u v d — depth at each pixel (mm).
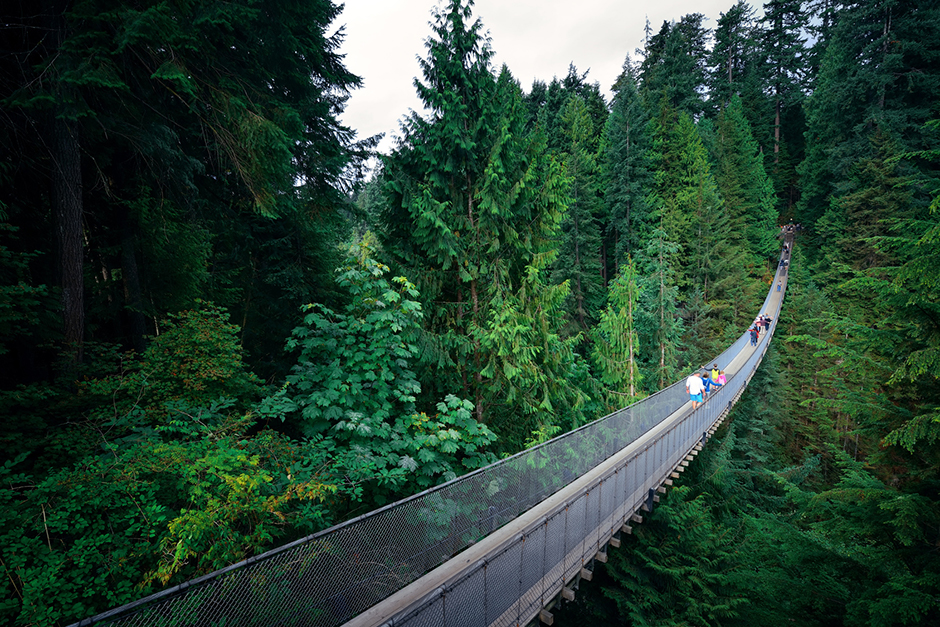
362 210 10281
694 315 27938
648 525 12000
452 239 7816
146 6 5543
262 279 10984
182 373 6227
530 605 5621
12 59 6145
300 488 4250
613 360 15773
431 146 8195
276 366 10203
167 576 3350
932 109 33312
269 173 7129
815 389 26797
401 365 6520
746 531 11711
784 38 63875
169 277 9867
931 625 5773
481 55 8219
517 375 8055
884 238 6680
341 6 10234
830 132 39688
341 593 3840
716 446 18359
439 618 4219
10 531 3309
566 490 7027
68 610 3074
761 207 43469
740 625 10047
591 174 33000
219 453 4145
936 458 6445
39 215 7602
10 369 6953
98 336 9398
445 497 4961
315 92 9789
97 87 5949
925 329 6312
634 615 9891
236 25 7352
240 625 3176
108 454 4527
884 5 35562
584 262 25953
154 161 7910
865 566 7137
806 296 30484
